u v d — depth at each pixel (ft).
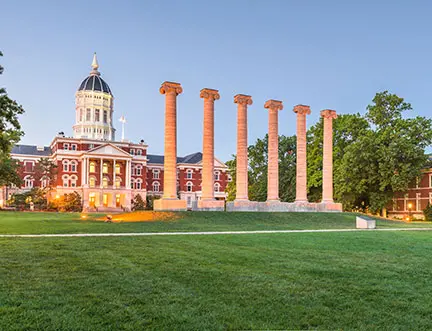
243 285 32.50
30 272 36.01
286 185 208.95
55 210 263.70
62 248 50.57
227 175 362.12
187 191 349.82
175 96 139.85
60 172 295.28
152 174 349.20
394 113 183.52
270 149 159.53
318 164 192.13
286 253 50.08
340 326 23.56
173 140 137.59
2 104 95.66
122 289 30.48
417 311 26.63
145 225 94.17
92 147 309.01
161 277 34.83
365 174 175.11
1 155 122.52
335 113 168.66
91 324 22.86
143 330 22.12
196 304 27.07
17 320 23.21
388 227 113.39
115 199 301.43
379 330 23.03
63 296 28.37
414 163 168.76
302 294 30.25
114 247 52.44
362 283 34.14
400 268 41.19
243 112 156.25
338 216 140.56
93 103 370.12
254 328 22.77
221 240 63.52
